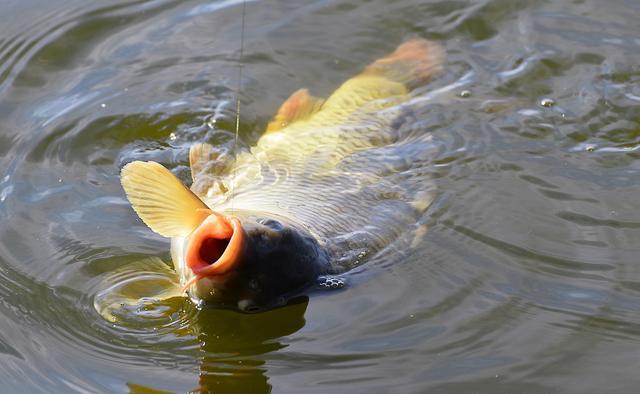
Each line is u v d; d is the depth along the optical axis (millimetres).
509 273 9570
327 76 12914
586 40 13430
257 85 12625
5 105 12047
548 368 8375
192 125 11867
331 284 9070
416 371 8297
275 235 8539
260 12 13992
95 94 12258
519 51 13305
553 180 10969
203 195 10273
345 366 8344
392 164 10922
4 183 10719
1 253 9641
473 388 8117
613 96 12430
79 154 11289
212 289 8430
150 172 7922
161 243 9820
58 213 10281
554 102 12352
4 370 8250
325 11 14062
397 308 9000
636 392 8117
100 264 9500
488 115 12086
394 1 14242
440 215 10273
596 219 10367
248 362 8367
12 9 13742
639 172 11156
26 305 8969
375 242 9680
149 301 8984
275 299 8680
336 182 10422
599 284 9445
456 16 13977
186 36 13438
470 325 8852
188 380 8156
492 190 10750
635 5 14055
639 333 8812
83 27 13469
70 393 8008
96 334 8648
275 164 10789
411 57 13234
